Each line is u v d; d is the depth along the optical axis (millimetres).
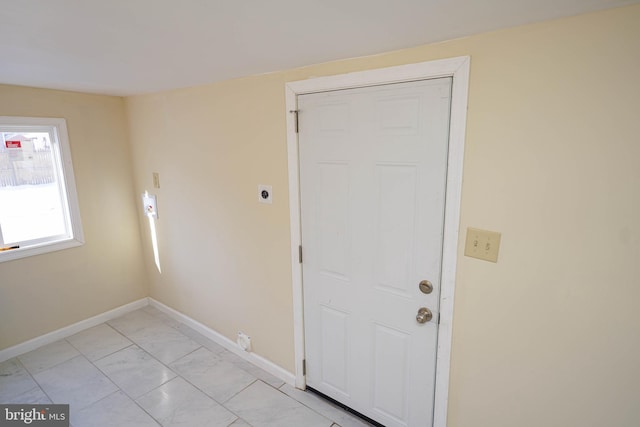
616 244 1229
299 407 2213
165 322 3297
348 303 2010
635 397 1287
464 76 1409
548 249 1356
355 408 2123
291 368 2418
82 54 1616
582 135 1230
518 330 1479
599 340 1316
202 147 2621
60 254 2988
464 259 1557
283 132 2090
